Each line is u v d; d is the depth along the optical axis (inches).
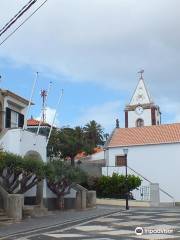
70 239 708.7
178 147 2028.8
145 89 3654.0
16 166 1039.0
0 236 764.0
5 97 1347.2
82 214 1191.6
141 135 2159.2
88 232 809.5
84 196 1375.5
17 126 1430.9
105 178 1740.9
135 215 1160.2
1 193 1040.8
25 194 1213.1
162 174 2041.1
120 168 1989.4
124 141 2145.7
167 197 1977.1
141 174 2070.6
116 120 2719.0
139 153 2090.3
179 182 2005.4
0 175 1054.4
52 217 1103.0
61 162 1309.1
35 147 1266.0
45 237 743.7
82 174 1358.3
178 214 1183.6
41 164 1093.8
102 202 1707.7
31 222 984.9
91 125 3654.0
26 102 1478.8
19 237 755.4
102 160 2439.7
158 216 1123.3
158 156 2058.3
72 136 2429.9
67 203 1365.7
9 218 982.4
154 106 3597.4
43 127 1765.5
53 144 2283.5
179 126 2149.4
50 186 1285.7
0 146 1090.1
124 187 1700.3
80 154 2768.2
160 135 2112.5
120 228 866.1
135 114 3646.7
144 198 1752.0
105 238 714.8
